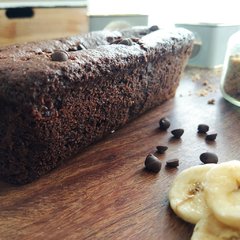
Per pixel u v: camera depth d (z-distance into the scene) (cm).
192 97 28
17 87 14
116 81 19
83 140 19
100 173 17
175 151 19
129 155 19
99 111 19
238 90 25
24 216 14
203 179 14
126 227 13
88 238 13
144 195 15
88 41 23
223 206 12
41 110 15
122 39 22
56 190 15
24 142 15
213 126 23
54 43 21
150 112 24
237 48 26
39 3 32
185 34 26
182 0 40
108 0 41
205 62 35
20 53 19
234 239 11
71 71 16
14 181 16
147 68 22
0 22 30
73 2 34
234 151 20
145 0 41
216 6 39
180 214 14
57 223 14
